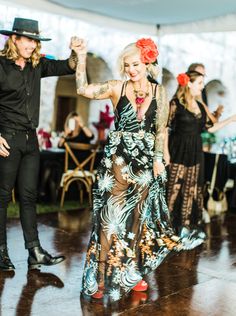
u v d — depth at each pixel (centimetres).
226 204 620
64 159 612
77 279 340
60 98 946
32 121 338
